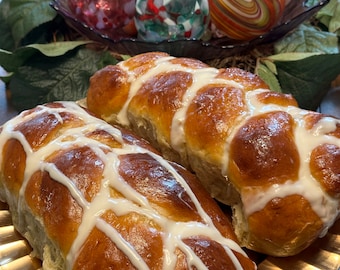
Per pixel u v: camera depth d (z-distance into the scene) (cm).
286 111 30
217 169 29
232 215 29
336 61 41
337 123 28
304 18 44
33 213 27
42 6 47
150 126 32
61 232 25
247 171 27
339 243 27
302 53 42
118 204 25
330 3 49
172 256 23
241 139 28
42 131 30
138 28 43
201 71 32
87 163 27
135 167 27
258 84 32
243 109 29
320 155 27
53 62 44
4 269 28
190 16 42
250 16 41
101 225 24
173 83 32
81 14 44
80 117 31
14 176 29
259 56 43
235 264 24
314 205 26
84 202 25
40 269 28
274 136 27
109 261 23
